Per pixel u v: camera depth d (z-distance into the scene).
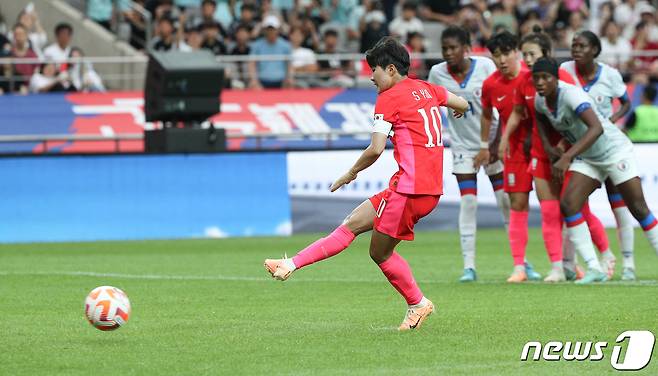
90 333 27.88
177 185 61.41
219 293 36.44
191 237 61.41
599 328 27.61
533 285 37.94
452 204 64.31
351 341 26.36
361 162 27.34
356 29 86.00
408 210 27.47
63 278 41.25
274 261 27.84
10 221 59.66
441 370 22.84
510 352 24.81
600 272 38.53
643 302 32.31
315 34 81.06
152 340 26.78
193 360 24.20
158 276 42.00
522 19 84.62
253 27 80.50
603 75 40.31
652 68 79.25
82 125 70.06
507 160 39.88
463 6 85.00
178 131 61.19
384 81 27.73
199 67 60.06
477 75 40.91
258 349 25.44
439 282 39.56
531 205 65.06
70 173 60.44
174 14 81.38
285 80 75.12
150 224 61.03
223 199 61.94
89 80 72.94
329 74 75.94
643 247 53.78
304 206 62.97
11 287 38.38
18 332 28.09
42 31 77.25
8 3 81.81
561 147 38.28
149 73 61.25
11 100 69.75
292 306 33.03
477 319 29.59
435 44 86.88
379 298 34.88
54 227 60.06
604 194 64.88
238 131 71.31
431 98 27.94
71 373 22.95
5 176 59.66
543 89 36.41
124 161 60.91
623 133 38.12
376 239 27.83
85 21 81.50
